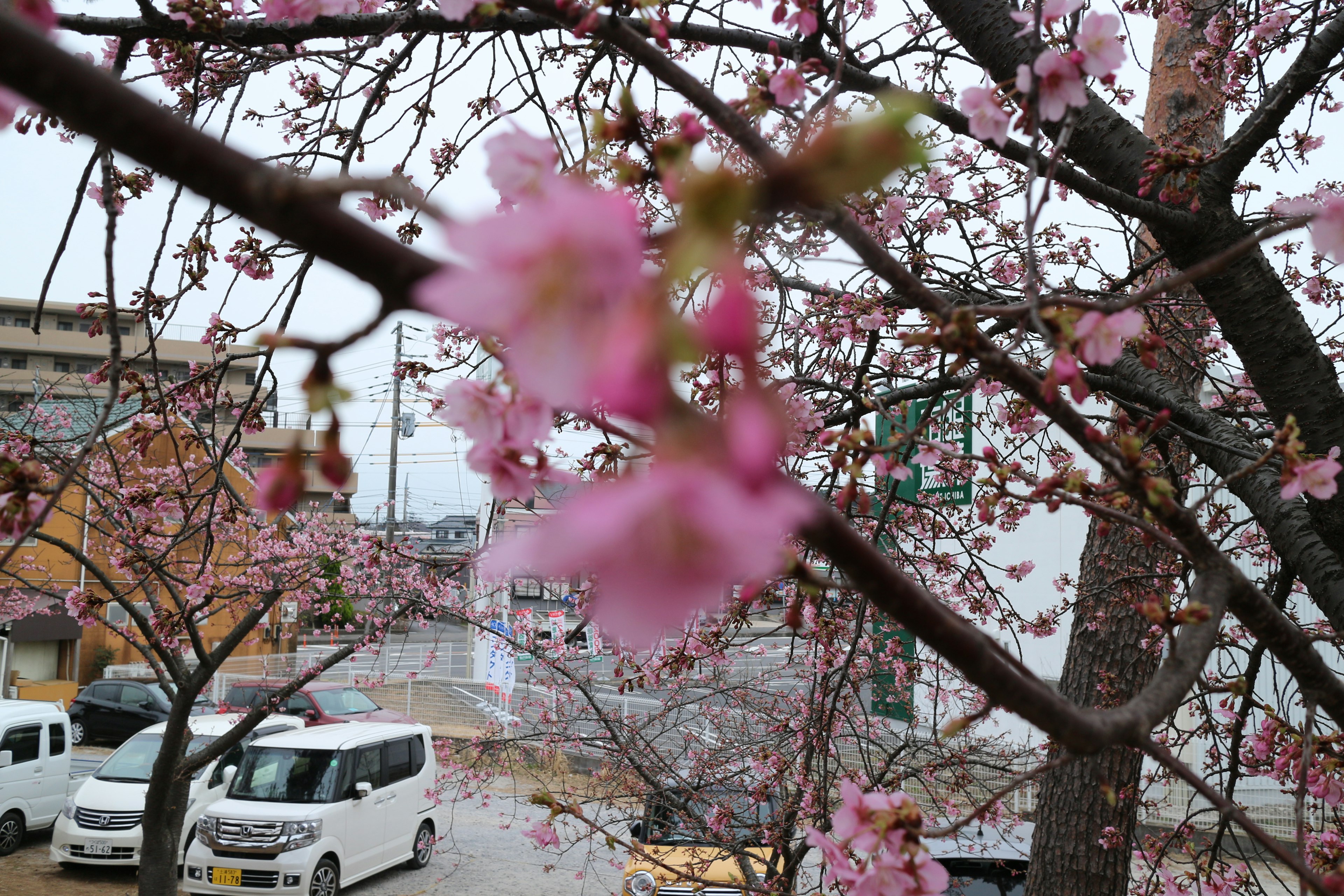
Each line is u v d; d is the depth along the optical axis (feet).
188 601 18.67
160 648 18.92
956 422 15.21
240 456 22.33
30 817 36.45
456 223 1.17
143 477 24.62
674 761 18.01
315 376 2.15
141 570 17.53
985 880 19.67
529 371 1.13
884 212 12.41
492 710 34.71
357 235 1.94
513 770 23.75
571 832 34.68
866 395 8.61
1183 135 13.41
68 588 56.85
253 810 30.37
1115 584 13.28
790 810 14.40
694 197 1.11
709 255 1.11
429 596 25.39
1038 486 5.01
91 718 55.42
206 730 36.22
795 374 12.60
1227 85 13.23
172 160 1.88
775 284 11.82
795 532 2.46
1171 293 14.08
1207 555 4.73
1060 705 3.29
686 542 0.99
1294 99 8.76
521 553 1.00
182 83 13.30
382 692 51.24
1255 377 10.17
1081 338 4.11
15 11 3.17
